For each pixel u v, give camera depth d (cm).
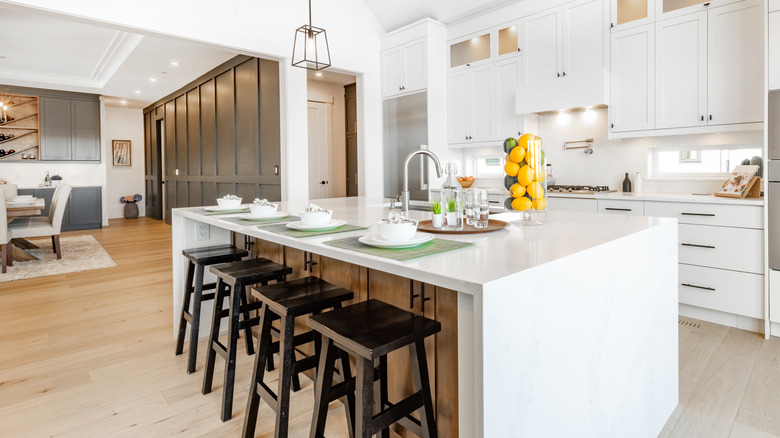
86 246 609
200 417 186
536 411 106
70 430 176
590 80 359
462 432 97
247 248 271
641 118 349
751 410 187
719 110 308
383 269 113
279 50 430
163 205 945
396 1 480
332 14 469
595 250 127
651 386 164
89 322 303
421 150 212
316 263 207
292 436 171
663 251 172
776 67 255
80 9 321
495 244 134
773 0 254
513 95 432
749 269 275
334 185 687
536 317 104
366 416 117
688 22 321
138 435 173
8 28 480
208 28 383
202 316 277
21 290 383
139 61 581
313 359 162
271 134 512
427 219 204
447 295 137
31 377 222
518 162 176
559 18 394
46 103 775
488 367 91
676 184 357
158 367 234
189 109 741
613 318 137
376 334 119
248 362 239
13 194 654
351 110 688
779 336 266
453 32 483
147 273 446
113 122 987
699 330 282
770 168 262
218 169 654
